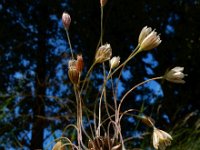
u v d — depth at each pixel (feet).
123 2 42.78
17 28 43.37
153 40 7.36
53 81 30.83
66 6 43.73
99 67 32.78
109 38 42.93
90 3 42.88
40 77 38.06
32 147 21.90
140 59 43.83
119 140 7.17
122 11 42.98
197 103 40.78
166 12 44.62
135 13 43.42
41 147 21.90
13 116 16.12
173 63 44.37
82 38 42.42
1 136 15.40
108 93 29.94
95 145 6.96
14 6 43.73
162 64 44.34
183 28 44.21
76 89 7.10
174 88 39.19
